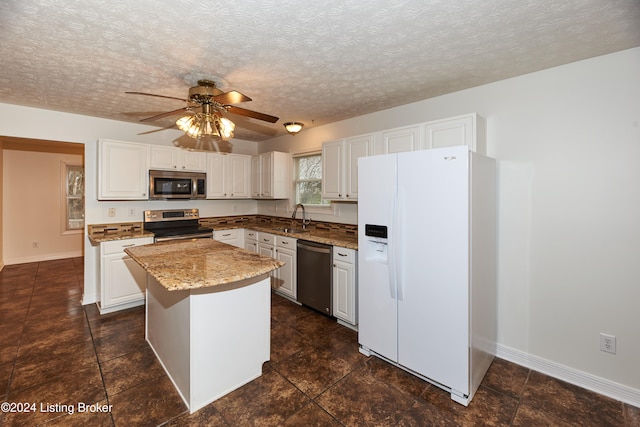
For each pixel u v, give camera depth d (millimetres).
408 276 2307
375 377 2318
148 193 3963
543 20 1703
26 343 2762
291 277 3797
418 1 1538
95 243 3738
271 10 1604
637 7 1572
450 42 1951
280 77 2504
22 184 5703
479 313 2227
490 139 2609
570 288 2268
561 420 1887
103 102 3162
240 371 2182
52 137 3469
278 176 4656
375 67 2314
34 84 2645
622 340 2078
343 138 3521
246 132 4684
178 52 2068
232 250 2689
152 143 4234
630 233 2037
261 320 2309
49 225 5996
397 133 2895
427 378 2238
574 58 2158
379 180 2473
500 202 2559
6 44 1942
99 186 3588
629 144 2025
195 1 1519
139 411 1930
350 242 3143
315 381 2264
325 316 3438
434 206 2152
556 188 2305
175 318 2148
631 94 2014
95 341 2811
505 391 2170
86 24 1723
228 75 2461
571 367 2277
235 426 1823
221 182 4719
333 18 1683
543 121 2350
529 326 2459
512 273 2520
